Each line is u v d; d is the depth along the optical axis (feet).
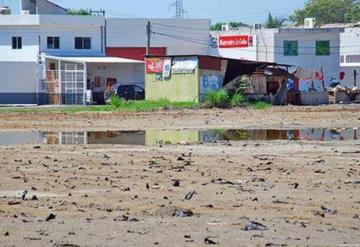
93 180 111.55
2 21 477.77
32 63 444.14
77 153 153.99
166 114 312.29
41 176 116.57
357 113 320.29
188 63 400.47
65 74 445.78
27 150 161.07
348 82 584.81
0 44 481.46
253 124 255.09
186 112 326.44
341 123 258.98
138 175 117.08
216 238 69.87
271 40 539.29
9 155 149.48
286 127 241.55
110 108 357.61
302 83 491.72
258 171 122.21
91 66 467.93
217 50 540.93
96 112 329.31
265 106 377.09
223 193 98.17
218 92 372.17
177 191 100.12
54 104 441.27
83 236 71.00
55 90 443.32
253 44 542.57
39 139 195.83
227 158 143.13
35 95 444.14
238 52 544.21
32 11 530.68
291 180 111.14
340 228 75.25
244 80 408.67
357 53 597.52
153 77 415.03
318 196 95.86
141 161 137.59
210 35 545.85
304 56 544.62
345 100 447.83
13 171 122.93
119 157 145.18
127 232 72.69
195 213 83.46
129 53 505.66
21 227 75.72
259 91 411.13
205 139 194.29
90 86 465.47
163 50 521.65
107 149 163.73
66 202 91.61
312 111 336.08
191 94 399.44
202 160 139.33
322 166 129.70
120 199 93.61
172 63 406.41
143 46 511.40
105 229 74.23
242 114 312.29
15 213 84.17
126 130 229.86
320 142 181.78
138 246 66.59
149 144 177.88
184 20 527.81
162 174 118.21
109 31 501.15
